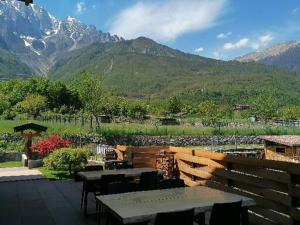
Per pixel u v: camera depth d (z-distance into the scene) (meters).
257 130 43.44
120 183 6.36
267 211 6.20
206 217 6.62
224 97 174.88
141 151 11.15
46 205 8.46
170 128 41.19
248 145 40.62
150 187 7.45
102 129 36.66
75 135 31.48
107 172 8.05
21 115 47.31
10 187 11.09
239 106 102.00
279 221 5.90
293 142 26.27
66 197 9.36
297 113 69.25
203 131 41.16
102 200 5.16
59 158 14.12
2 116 43.91
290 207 5.66
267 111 67.38
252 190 6.67
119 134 35.50
